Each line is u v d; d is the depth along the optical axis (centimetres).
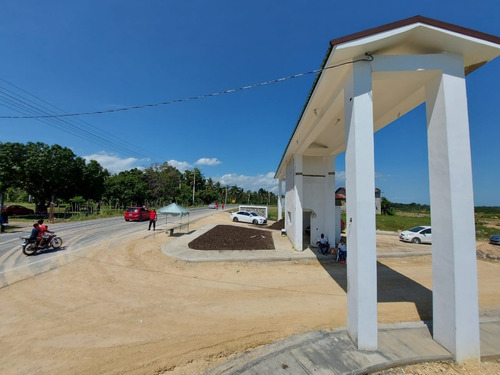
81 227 1775
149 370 362
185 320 517
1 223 1521
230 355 402
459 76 397
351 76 422
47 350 402
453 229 368
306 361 349
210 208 5194
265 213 3234
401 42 422
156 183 4544
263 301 626
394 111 639
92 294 636
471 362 357
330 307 596
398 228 2509
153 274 814
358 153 395
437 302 394
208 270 884
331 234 1271
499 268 1043
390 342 396
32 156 2306
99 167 3016
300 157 1205
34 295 616
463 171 376
